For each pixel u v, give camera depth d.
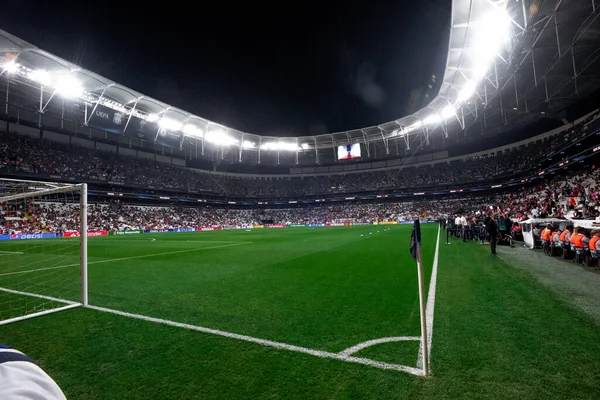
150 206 51.09
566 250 10.44
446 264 10.07
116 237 31.73
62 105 34.44
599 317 4.88
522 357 3.62
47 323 5.21
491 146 49.72
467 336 4.26
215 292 7.16
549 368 3.36
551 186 32.75
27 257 14.92
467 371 3.34
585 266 9.27
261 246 18.22
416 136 50.00
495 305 5.61
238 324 4.99
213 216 57.72
